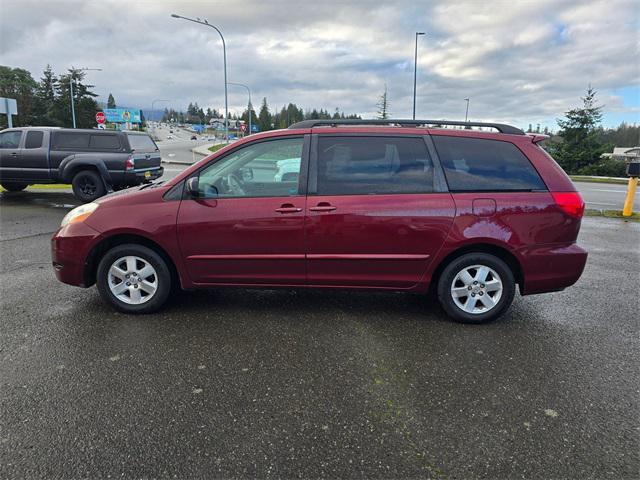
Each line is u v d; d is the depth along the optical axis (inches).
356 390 115.7
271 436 97.3
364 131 159.5
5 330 149.2
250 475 86.1
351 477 86.0
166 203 159.0
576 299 189.5
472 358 134.1
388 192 155.0
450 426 101.4
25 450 91.8
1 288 191.5
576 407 109.3
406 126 162.4
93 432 97.7
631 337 150.5
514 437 97.9
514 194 154.4
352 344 142.3
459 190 154.9
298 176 157.2
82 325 154.0
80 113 2861.7
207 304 175.8
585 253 156.3
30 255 249.6
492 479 85.9
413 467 88.7
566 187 156.1
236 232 156.5
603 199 621.0
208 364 128.2
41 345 138.6
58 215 384.5
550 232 154.3
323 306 175.6
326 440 96.3
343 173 157.2
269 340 144.3
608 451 93.7
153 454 91.4
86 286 165.9
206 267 160.7
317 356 134.0
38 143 443.5
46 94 2915.8
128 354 133.5
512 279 157.0
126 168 446.6
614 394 115.3
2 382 117.1
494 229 152.7
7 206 430.3
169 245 158.4
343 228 153.9
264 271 160.1
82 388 114.8
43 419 101.8
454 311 159.2
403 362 131.0
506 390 116.6
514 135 160.9
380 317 165.2
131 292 163.0
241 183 159.9
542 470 88.3
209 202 157.6
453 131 160.7
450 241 153.4
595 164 1609.3
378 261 156.1
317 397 112.4
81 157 434.3
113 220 158.9
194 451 92.4
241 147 160.7
